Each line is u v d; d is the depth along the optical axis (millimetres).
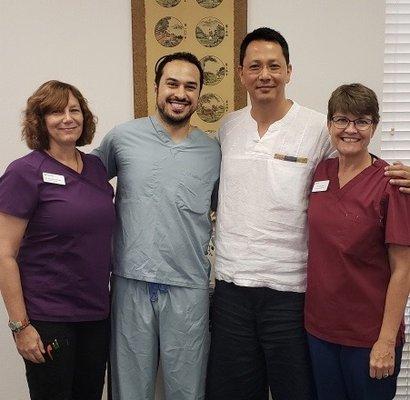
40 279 1324
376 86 1874
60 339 1330
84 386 1481
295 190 1421
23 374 1962
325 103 1872
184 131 1532
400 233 1221
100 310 1406
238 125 1539
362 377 1298
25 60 1825
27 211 1285
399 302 1249
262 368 1545
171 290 1481
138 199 1468
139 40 1808
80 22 1809
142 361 1491
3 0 1797
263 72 1401
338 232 1281
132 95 1848
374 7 1828
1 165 1874
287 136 1457
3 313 1930
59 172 1324
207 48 1822
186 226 1483
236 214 1463
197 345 1505
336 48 1844
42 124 1319
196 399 1524
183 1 1797
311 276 1355
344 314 1295
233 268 1456
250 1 1807
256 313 1461
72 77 1836
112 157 1562
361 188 1282
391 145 1969
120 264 1488
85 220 1318
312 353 1382
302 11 1819
